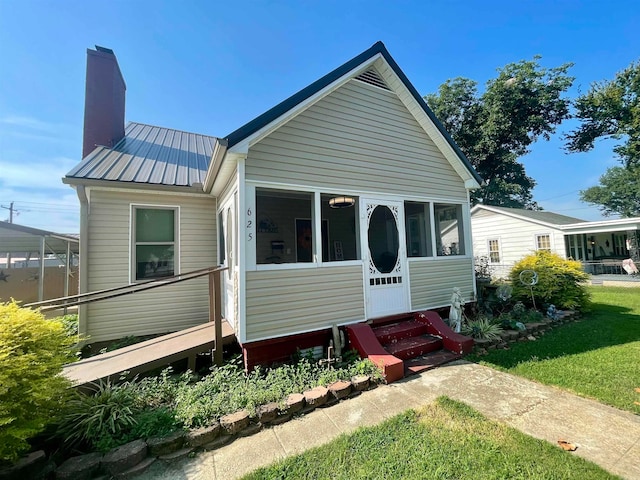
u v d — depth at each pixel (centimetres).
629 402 308
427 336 515
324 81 477
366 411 311
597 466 218
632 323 631
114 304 570
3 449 205
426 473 217
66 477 217
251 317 414
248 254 418
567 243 1608
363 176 541
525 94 2156
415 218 694
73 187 539
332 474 222
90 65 739
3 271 1001
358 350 444
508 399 326
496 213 1736
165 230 625
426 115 604
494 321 592
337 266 495
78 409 277
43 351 253
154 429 267
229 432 272
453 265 655
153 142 828
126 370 359
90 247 557
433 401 326
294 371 405
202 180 643
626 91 1836
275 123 433
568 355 446
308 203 886
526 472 215
